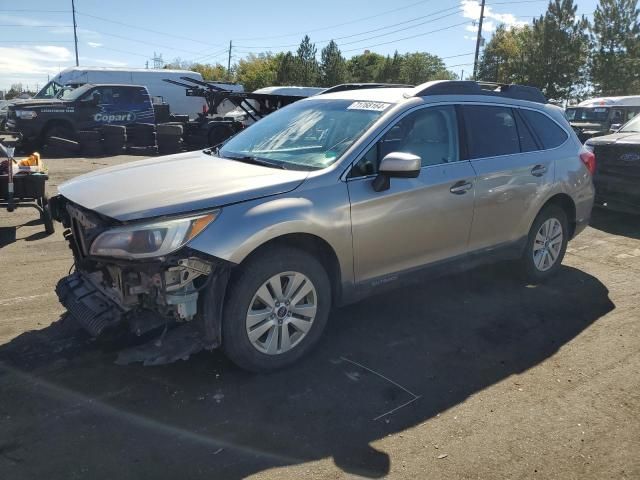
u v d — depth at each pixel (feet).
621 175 25.39
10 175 20.85
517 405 10.60
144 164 13.44
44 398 10.32
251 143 14.35
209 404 10.31
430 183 13.20
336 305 12.42
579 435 9.71
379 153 12.58
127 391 10.64
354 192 11.91
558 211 17.15
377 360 12.19
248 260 10.70
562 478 8.63
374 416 10.11
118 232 9.86
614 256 20.72
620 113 58.08
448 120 14.23
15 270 17.61
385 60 244.63
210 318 10.39
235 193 10.60
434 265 13.92
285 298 11.31
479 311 15.03
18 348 12.16
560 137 17.26
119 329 12.07
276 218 10.64
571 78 155.63
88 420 9.71
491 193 14.67
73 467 8.53
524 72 159.84
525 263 16.72
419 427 9.82
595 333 13.82
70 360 11.69
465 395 10.91
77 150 53.67
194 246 9.92
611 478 8.65
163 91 80.33
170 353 11.35
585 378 11.66
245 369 11.18
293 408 10.27
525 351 12.82
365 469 8.71
